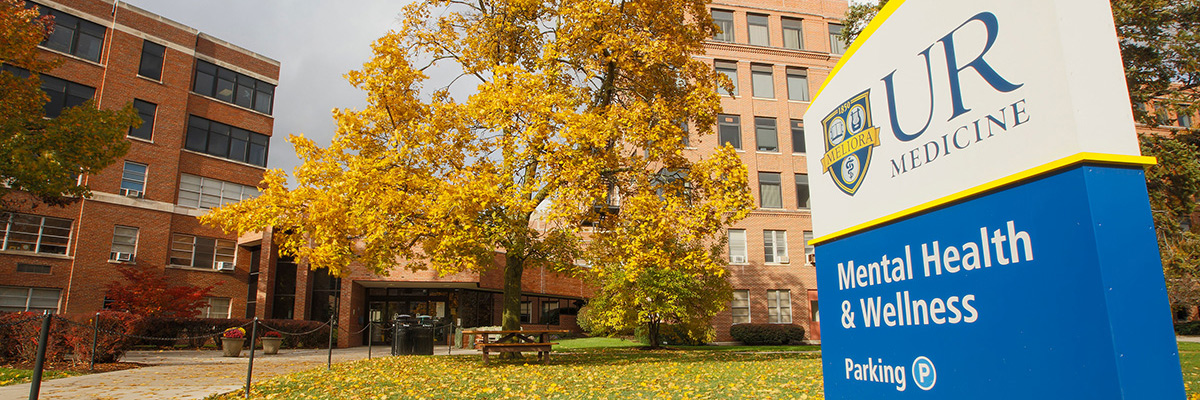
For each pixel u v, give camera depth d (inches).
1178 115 723.4
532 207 478.3
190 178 1123.9
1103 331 76.6
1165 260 712.4
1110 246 78.5
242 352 830.5
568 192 466.9
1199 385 303.9
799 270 1175.0
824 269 142.8
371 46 509.4
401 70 501.4
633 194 533.3
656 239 484.7
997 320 93.6
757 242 1172.5
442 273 514.0
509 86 486.9
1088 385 78.5
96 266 989.8
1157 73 698.8
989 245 95.7
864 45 128.5
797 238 1190.3
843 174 135.2
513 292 572.4
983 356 95.8
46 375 451.8
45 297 949.8
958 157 101.4
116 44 1059.9
